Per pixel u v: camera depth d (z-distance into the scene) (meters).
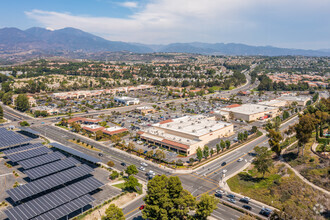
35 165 137.38
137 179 132.12
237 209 106.12
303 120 146.12
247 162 157.38
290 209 98.62
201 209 92.31
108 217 88.31
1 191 118.12
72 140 198.62
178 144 175.62
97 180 121.94
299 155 148.75
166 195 92.44
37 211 95.06
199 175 139.50
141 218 99.38
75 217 99.44
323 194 109.56
